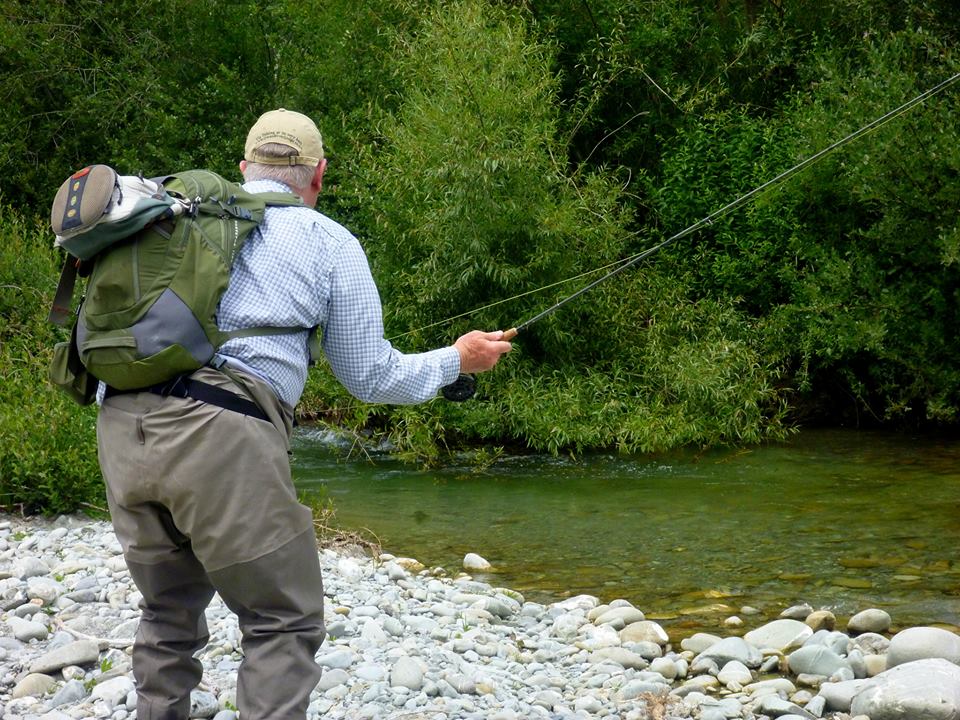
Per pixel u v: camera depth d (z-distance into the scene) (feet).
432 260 30.94
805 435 32.71
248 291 7.44
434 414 30.01
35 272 27.63
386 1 42.98
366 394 8.04
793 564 17.74
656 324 33.01
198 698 9.76
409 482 26.17
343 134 40.40
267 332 7.43
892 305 31.35
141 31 44.93
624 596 16.19
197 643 8.34
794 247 33.76
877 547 18.74
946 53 30.99
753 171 34.96
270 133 8.16
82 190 7.19
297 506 7.42
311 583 7.50
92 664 10.99
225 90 42.70
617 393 31.60
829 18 40.81
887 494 23.45
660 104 41.81
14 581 13.80
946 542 18.98
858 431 33.40
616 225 33.14
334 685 10.80
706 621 14.83
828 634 13.37
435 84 33.30
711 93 39.96
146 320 7.12
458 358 8.57
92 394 7.88
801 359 34.58
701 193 36.58
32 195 43.01
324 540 19.11
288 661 7.30
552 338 31.94
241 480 7.15
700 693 11.52
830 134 32.19
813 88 36.06
